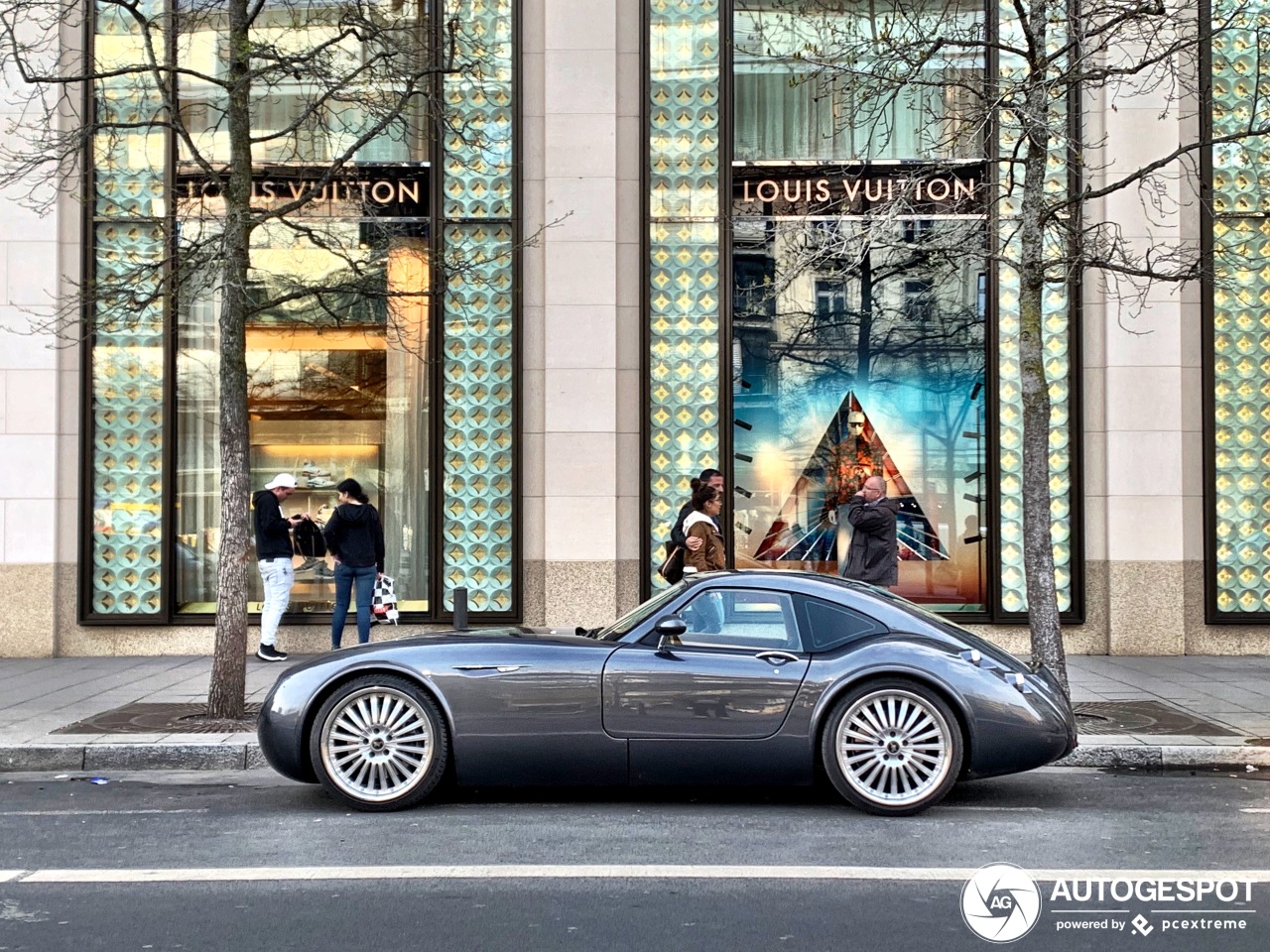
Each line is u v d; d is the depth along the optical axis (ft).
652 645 22.06
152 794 23.80
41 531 41.09
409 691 21.83
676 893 16.66
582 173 41.75
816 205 42.52
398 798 21.72
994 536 41.81
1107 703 31.48
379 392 43.06
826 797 23.04
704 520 32.40
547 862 18.29
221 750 26.63
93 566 42.11
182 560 42.55
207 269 36.09
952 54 42.39
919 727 21.50
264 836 20.04
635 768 21.50
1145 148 41.04
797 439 42.57
